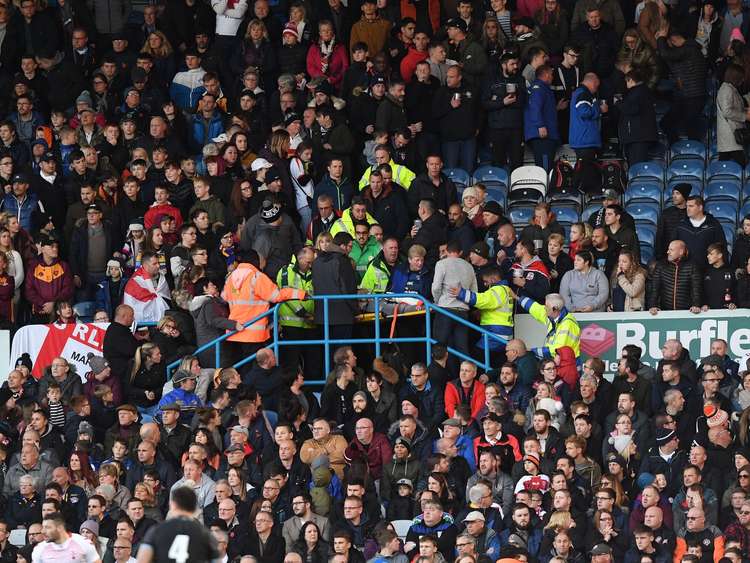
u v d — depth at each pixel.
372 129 84.56
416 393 68.94
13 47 91.56
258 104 87.12
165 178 81.81
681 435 66.75
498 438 65.44
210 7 92.81
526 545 61.31
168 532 40.56
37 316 77.25
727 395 69.00
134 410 67.75
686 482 62.66
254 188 79.62
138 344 73.12
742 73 86.69
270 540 62.09
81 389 71.69
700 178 84.81
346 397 69.12
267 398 69.69
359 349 74.50
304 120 83.50
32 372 74.31
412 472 65.50
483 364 72.44
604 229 75.19
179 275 75.06
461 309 72.25
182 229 76.00
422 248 73.56
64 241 80.75
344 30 91.88
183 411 69.38
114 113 89.06
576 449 64.44
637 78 84.62
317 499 63.84
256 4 90.56
